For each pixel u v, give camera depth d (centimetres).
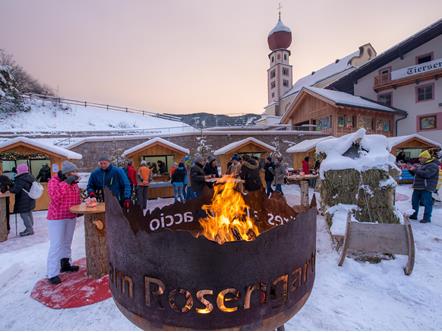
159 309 139
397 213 412
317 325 240
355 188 426
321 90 2120
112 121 4022
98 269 345
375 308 266
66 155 848
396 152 1338
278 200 249
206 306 132
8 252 450
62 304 285
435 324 241
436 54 1922
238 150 1152
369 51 3244
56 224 333
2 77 3375
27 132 2500
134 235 143
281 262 145
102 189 392
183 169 864
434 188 556
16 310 276
